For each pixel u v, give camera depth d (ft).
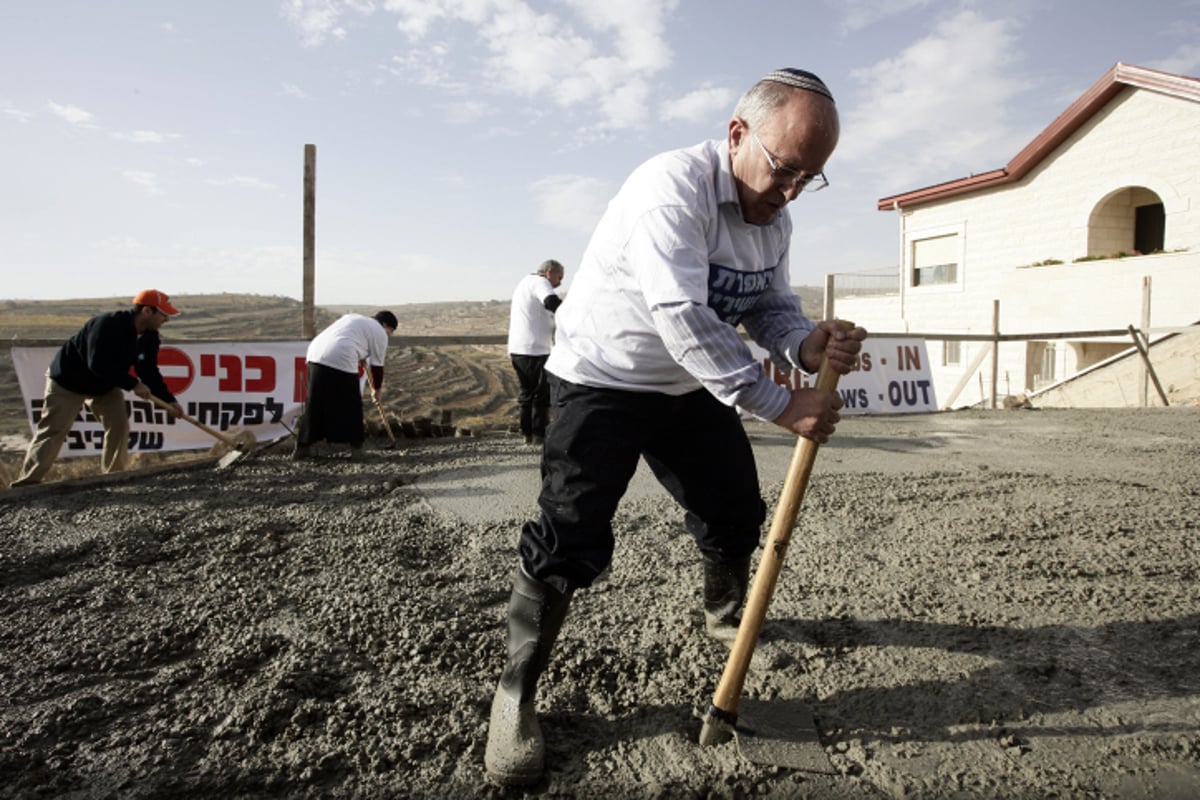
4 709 6.86
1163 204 53.62
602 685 7.30
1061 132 55.83
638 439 6.48
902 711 6.86
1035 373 56.39
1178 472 17.40
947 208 66.74
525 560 6.28
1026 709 6.84
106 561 11.18
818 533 12.19
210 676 7.50
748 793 5.76
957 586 9.78
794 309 7.19
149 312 18.30
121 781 5.78
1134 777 5.91
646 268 5.61
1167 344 39.09
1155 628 8.44
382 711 6.81
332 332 19.99
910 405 33.40
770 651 7.72
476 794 5.76
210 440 22.94
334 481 17.11
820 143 5.40
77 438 21.48
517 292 21.70
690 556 11.16
